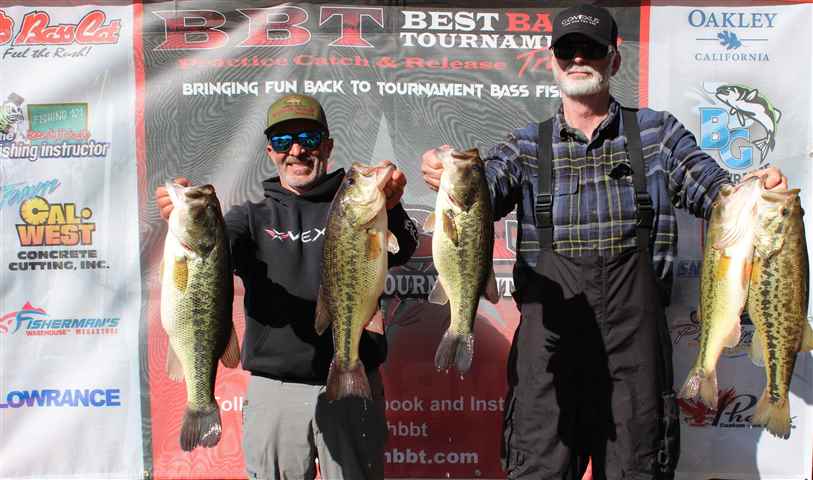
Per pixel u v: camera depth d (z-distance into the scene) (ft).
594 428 6.01
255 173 7.69
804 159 7.60
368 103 7.66
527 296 6.10
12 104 7.59
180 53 7.61
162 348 7.66
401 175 5.49
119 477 7.69
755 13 7.57
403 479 7.76
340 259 5.32
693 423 7.69
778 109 7.59
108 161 7.63
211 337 5.52
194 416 5.57
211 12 7.59
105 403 7.66
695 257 7.64
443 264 5.16
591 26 5.94
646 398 5.86
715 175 5.93
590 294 5.89
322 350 6.16
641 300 5.88
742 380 7.64
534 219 6.17
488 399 7.75
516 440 6.13
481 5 7.59
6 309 7.63
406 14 7.61
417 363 7.71
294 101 6.45
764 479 7.66
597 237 5.94
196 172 7.68
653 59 7.59
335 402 6.17
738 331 5.50
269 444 6.18
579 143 6.09
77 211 7.64
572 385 5.95
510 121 7.66
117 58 7.61
